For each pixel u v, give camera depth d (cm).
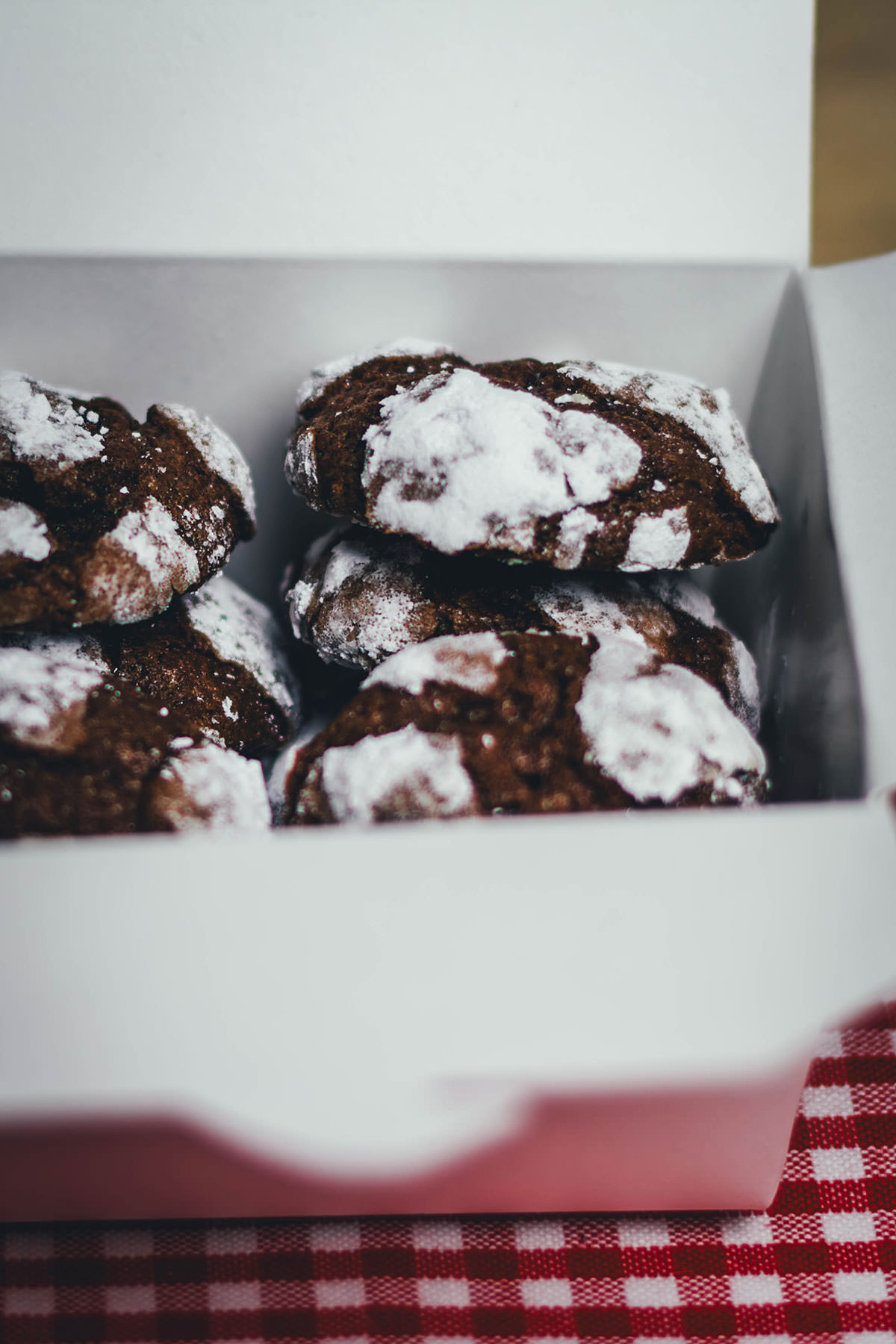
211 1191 19
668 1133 19
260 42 23
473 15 24
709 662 23
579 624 22
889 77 41
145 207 23
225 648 23
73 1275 20
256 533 25
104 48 23
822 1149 21
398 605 22
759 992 17
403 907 17
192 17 23
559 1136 18
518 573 22
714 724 21
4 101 23
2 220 23
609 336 24
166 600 22
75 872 17
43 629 21
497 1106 18
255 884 17
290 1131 17
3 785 20
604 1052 17
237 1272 20
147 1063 17
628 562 21
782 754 23
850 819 17
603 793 20
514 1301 20
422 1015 17
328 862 17
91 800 20
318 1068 17
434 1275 20
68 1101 17
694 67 24
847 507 22
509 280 24
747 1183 20
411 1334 20
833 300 23
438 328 24
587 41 24
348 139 23
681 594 23
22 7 23
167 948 17
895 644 21
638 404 22
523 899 17
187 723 21
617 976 17
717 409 23
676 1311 20
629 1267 20
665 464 22
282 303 24
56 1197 19
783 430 24
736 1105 18
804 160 24
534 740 20
